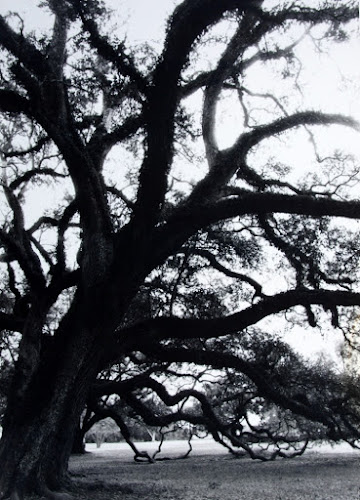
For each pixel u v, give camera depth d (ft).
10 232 47.73
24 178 56.70
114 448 143.95
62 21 43.52
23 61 40.24
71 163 37.24
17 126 54.08
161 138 34.40
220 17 35.96
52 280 44.06
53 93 39.78
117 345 37.37
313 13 38.52
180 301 61.41
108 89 44.65
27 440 30.78
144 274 35.81
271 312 38.24
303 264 57.77
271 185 55.01
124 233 35.06
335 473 51.03
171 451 118.62
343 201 35.70
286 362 67.62
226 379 79.97
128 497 32.24
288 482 42.11
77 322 33.96
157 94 34.55
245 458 86.38
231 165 41.27
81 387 33.53
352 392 68.44
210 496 33.19
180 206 40.01
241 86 53.78
